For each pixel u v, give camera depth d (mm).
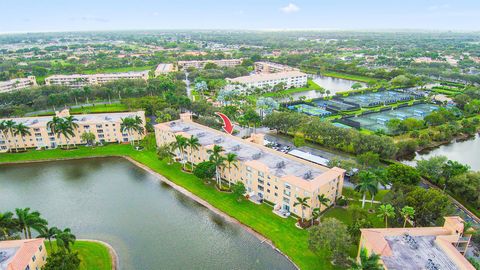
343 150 157125
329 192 106500
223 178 130625
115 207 113125
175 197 119312
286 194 105062
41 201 117625
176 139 135000
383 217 94938
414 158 154125
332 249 79688
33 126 160250
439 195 92062
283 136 181250
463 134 187750
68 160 152875
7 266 66375
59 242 76375
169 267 84688
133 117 172500
